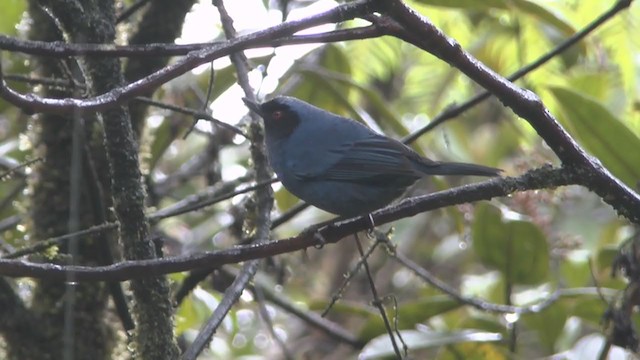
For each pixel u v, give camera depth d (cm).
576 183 747
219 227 1459
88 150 914
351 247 1841
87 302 959
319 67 1327
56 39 977
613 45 1268
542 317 1166
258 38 647
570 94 1029
